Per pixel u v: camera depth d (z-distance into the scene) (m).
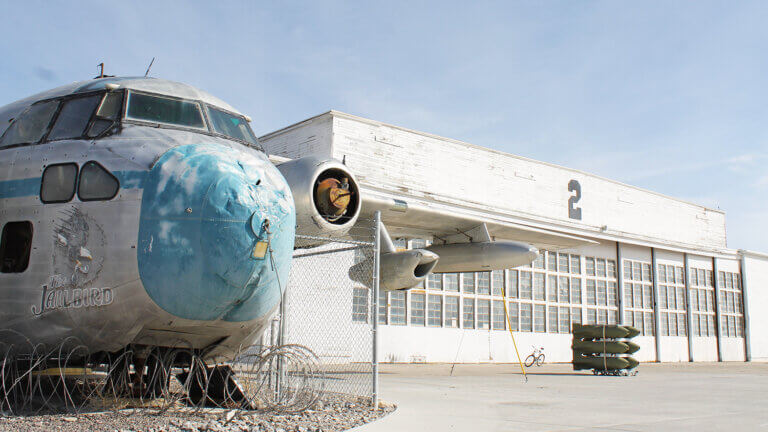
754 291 39.00
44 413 6.66
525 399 10.42
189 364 7.39
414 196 23.00
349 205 8.70
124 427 5.98
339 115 21.92
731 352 36.88
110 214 6.40
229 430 6.11
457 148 25.23
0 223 6.91
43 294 6.57
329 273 19.92
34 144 7.09
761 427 7.38
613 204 31.41
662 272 34.03
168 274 6.18
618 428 7.04
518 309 27.16
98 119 7.01
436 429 6.70
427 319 23.80
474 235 14.36
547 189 28.42
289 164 8.69
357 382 12.81
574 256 29.98
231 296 6.36
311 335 19.16
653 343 32.81
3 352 6.95
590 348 19.72
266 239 6.40
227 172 6.48
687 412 8.91
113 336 6.51
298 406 7.77
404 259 11.84
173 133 7.02
